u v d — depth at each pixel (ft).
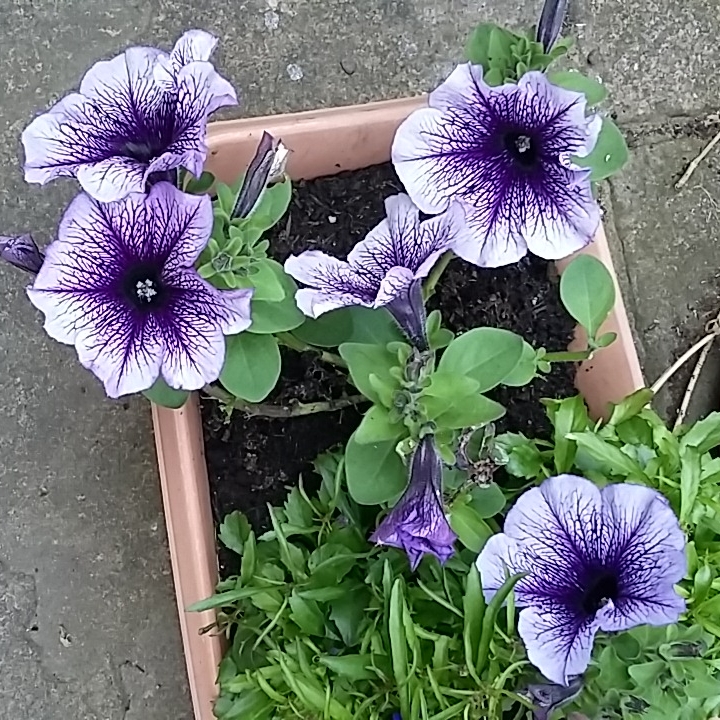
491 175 1.32
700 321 2.12
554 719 1.30
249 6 2.09
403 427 1.28
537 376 1.69
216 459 1.67
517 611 1.36
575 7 2.16
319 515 1.51
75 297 1.22
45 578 2.02
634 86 2.17
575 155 1.29
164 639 2.03
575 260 1.49
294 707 1.35
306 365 1.67
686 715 1.32
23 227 2.03
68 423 2.03
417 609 1.41
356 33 2.10
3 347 2.02
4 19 2.07
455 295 1.71
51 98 2.07
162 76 1.24
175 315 1.22
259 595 1.42
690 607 1.37
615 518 1.24
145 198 1.19
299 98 2.08
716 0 2.18
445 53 2.12
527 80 1.26
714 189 2.16
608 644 1.30
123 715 2.02
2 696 2.00
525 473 1.47
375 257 1.27
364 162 1.72
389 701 1.35
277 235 1.69
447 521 1.27
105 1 2.09
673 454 1.43
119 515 2.03
